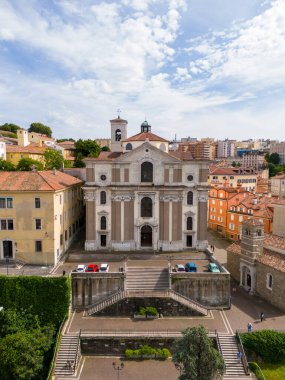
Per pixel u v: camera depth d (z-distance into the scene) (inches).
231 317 1615.4
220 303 1720.0
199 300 1723.7
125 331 1489.9
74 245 2336.4
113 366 1369.3
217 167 4719.5
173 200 2160.4
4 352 1272.1
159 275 1814.7
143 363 1390.3
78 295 1702.8
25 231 1909.4
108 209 2171.5
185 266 1897.1
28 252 1919.3
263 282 1812.3
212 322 1569.9
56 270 1833.2
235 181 4239.7
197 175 2176.4
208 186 2162.9
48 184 1927.9
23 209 1899.6
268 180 4761.3
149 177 2171.5
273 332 1438.2
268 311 1673.2
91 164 2146.9
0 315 1510.8
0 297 1587.1
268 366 1381.6
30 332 1465.3
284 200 2352.4
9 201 1902.1
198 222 2201.0
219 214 3122.5
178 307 1640.0
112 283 1704.0
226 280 1716.3
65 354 1387.8
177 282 1722.4
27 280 1592.0
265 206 2674.7
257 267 1859.0
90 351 1453.0
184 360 1047.6
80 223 2783.0
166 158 2154.3
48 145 4773.6
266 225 2534.5
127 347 1451.8
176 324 1555.1
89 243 2182.6
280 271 1676.9
